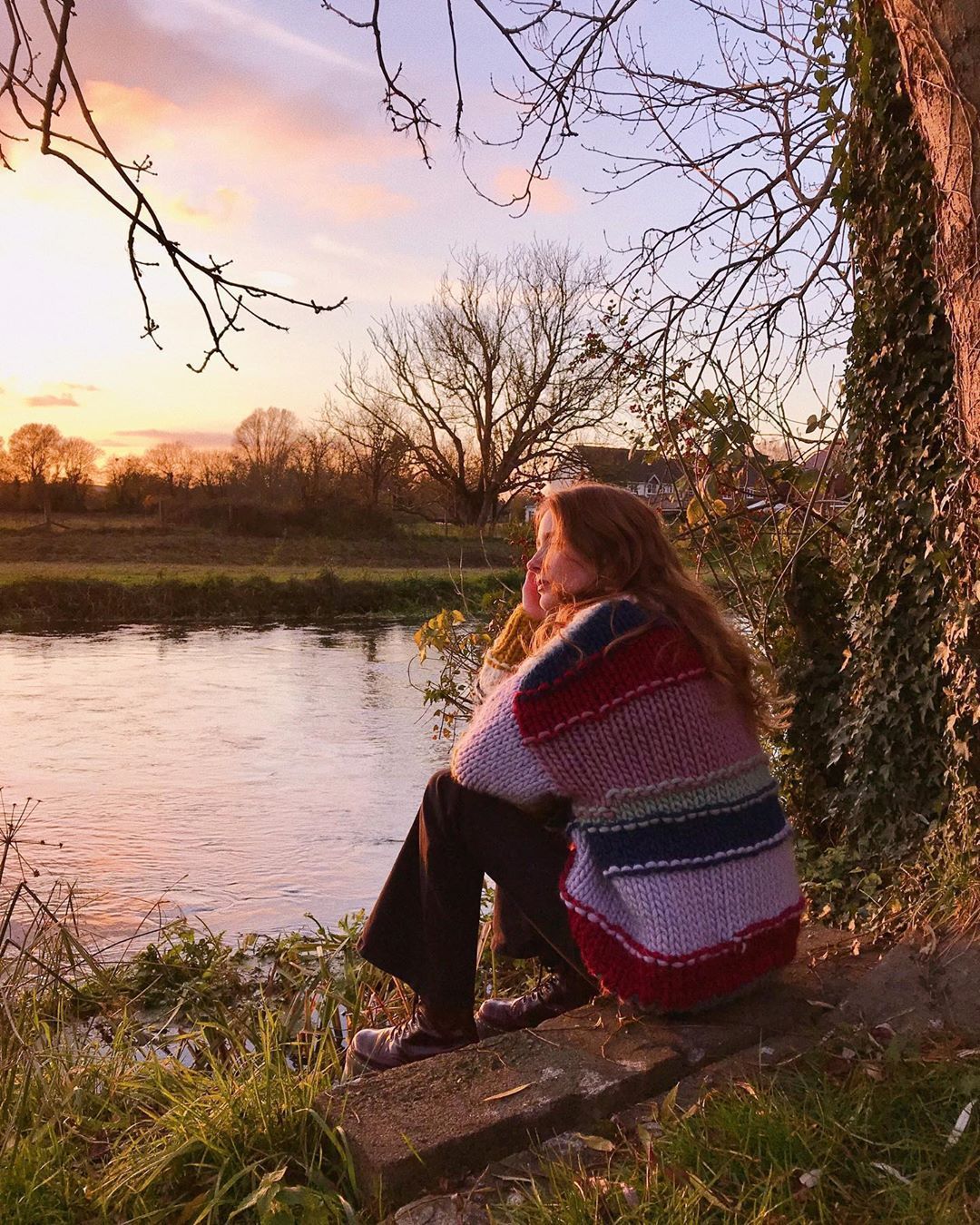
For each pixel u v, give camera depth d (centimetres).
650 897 195
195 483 4631
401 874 221
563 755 196
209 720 1065
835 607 400
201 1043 314
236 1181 181
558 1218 161
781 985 237
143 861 603
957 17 254
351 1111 190
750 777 206
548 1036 215
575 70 361
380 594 2300
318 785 802
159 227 193
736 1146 176
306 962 411
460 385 2881
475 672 509
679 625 204
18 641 1731
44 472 4684
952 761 314
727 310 453
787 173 438
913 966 239
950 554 305
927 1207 160
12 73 188
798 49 432
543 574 223
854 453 362
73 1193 190
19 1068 250
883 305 341
